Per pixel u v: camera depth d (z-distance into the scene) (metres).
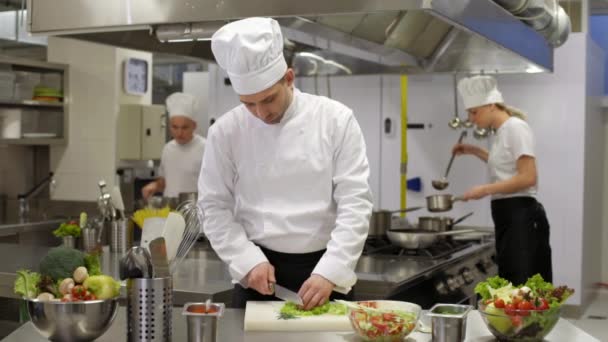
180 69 7.95
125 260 1.92
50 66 6.04
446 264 3.61
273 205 2.45
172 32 2.96
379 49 3.60
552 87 5.98
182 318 2.29
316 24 2.92
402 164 6.27
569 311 6.00
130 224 3.92
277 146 2.43
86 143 6.25
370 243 4.06
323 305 2.22
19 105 5.86
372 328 1.92
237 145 2.48
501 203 4.31
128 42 3.69
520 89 6.07
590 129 6.23
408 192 6.33
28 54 6.45
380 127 6.35
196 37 2.96
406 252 3.82
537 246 4.26
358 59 4.65
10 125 5.77
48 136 6.09
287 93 2.39
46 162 6.43
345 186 2.39
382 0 2.50
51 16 2.95
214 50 2.33
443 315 1.86
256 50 2.21
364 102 6.39
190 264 3.47
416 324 1.99
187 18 2.75
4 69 5.75
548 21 4.10
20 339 2.00
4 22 6.22
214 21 2.89
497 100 4.33
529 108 6.05
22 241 5.43
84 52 6.22
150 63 6.51
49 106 6.12
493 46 3.65
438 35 3.88
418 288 3.36
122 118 6.21
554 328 2.13
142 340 1.91
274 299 2.47
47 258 2.01
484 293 2.08
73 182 6.30
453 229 4.84
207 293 2.77
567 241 5.98
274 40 2.27
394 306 2.08
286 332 2.06
